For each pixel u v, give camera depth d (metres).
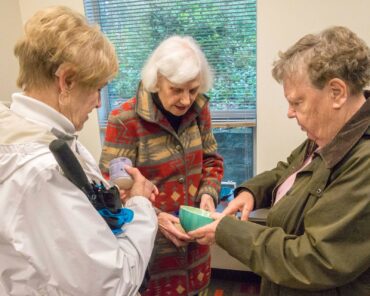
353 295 0.88
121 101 2.50
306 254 0.83
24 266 0.70
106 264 0.71
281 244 0.89
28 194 0.66
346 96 0.83
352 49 0.79
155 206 1.49
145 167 1.46
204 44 2.25
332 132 0.88
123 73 2.43
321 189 0.88
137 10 2.28
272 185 1.35
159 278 1.55
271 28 2.00
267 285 1.08
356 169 0.80
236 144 2.45
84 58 0.74
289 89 0.89
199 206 1.55
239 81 2.28
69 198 0.70
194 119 1.53
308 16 1.94
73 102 0.79
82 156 0.97
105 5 2.31
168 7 2.23
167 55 1.32
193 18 2.22
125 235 0.85
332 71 0.80
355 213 0.77
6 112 0.76
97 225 0.73
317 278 0.82
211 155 1.68
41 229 0.68
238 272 2.56
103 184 0.93
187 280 1.60
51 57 0.73
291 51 0.88
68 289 0.69
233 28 2.18
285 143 2.18
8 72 2.22
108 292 0.72
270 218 1.05
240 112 2.34
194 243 1.59
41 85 0.77
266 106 2.14
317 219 0.84
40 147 0.70
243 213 1.24
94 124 2.46
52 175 0.67
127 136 1.42
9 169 0.67
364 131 0.83
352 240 0.79
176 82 1.30
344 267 0.79
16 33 2.29
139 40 2.34
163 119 1.42
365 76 0.81
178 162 1.48
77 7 2.28
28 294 0.72
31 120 0.75
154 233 0.91
